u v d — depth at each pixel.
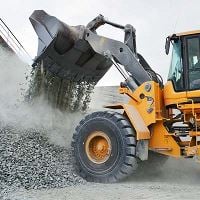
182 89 6.87
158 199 5.19
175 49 7.08
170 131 7.09
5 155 6.68
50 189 5.74
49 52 7.90
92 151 6.90
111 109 7.50
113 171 6.58
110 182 6.59
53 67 8.17
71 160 7.29
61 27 7.79
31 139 7.95
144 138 6.68
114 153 6.62
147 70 7.50
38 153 7.21
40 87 8.26
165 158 7.69
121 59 7.49
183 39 6.96
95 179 6.68
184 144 7.01
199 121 6.79
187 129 7.18
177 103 6.88
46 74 8.19
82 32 7.88
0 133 8.02
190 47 6.90
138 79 7.26
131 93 7.20
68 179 6.46
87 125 6.97
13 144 7.39
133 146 6.56
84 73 8.64
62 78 8.41
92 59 8.40
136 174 7.34
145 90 7.03
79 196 5.29
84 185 6.29
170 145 6.90
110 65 8.78
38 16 8.09
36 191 5.53
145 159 6.74
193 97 6.75
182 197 5.32
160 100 7.10
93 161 6.80
